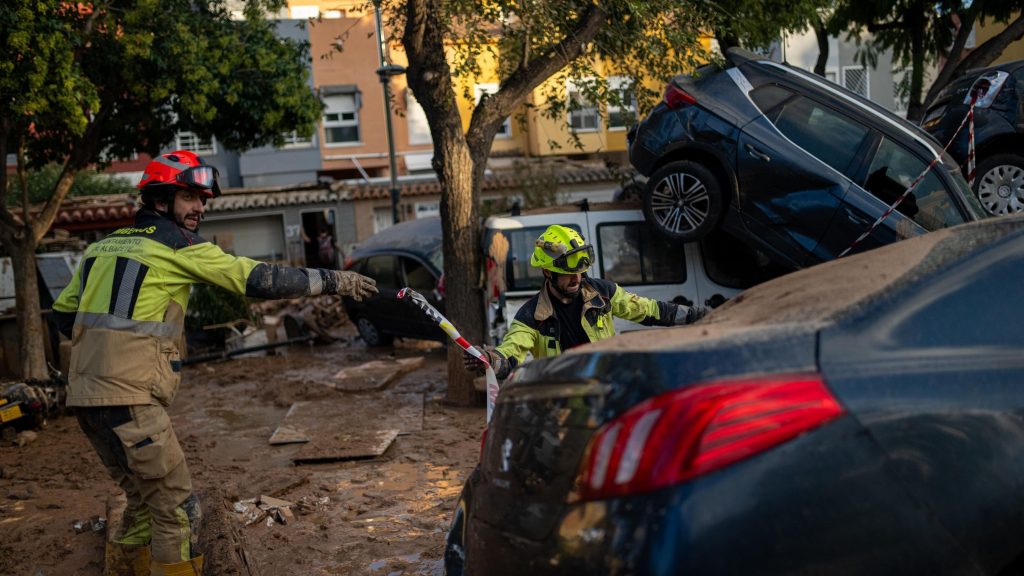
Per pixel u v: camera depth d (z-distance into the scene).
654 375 1.95
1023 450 1.99
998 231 2.43
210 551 3.98
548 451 2.12
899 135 6.86
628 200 8.80
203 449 7.46
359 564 4.37
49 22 8.79
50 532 5.24
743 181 7.07
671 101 7.45
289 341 13.09
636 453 1.87
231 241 27.64
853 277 2.43
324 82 30.34
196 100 11.26
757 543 1.77
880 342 2.01
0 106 8.93
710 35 9.15
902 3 12.18
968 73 8.70
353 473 6.26
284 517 5.15
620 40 8.76
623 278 8.02
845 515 1.82
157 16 10.98
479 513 2.42
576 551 1.91
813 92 7.13
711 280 8.06
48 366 11.30
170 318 3.55
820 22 11.49
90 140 10.99
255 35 12.27
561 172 26.52
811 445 1.83
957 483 1.91
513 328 3.97
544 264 3.83
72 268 12.88
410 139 31.22
